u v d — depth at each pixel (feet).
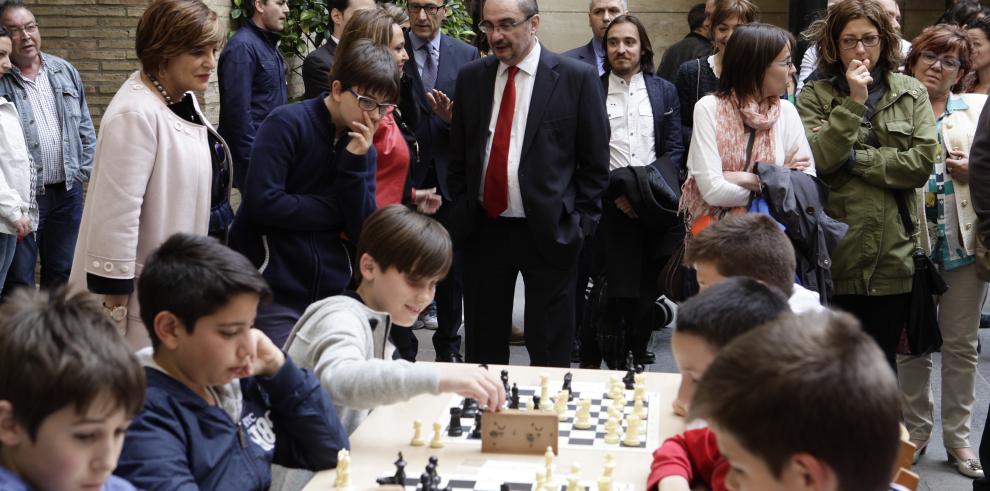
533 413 8.79
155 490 7.01
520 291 27.53
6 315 5.61
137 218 11.94
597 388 10.69
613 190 17.71
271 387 8.33
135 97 12.08
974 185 13.79
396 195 15.08
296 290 12.54
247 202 12.36
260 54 19.67
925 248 15.51
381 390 8.95
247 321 7.57
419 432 8.98
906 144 14.90
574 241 15.69
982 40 17.11
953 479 15.37
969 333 15.56
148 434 7.20
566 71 15.76
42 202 20.11
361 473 8.32
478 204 16.17
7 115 17.70
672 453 7.97
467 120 16.16
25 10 19.43
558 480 8.03
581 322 19.70
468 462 8.55
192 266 7.45
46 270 20.66
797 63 27.86
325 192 12.69
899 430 4.65
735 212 14.47
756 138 14.49
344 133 12.76
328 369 9.18
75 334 5.57
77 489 5.59
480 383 8.88
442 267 9.87
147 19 12.10
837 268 15.03
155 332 7.57
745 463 4.69
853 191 14.87
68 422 5.44
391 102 12.57
